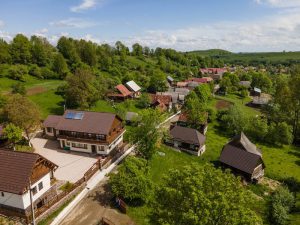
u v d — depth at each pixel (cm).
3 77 11619
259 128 8712
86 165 5675
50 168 4366
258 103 13388
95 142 6094
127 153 6500
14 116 5984
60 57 13250
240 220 2423
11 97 6638
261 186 5841
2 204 3859
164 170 5984
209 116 9956
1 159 3966
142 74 17175
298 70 10000
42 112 8938
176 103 11888
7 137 5909
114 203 4484
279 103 9806
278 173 6500
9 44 14338
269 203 5184
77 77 9375
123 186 4438
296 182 6053
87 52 15912
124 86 12175
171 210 2739
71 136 6344
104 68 16088
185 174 2775
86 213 4194
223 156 6494
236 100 14475
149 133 6069
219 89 15700
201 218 2441
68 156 6103
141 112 6297
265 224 4550
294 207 5091
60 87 10650
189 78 19300
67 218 4056
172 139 7394
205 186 2672
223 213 2423
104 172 5441
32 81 12200
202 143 7175
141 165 4931
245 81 18425
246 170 5975
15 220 3747
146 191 4534
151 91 13750
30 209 3862
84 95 9162
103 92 10831
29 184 3600
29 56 14162
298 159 7538
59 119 7144
